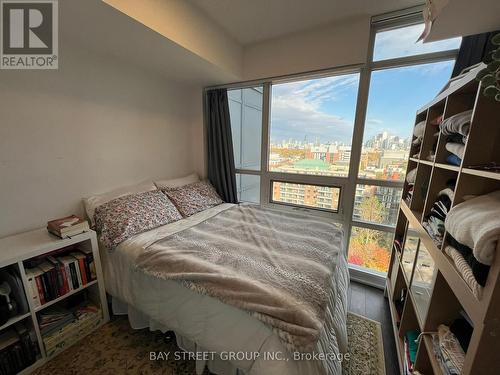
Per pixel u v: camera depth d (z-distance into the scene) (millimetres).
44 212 1680
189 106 2895
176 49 1761
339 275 1449
